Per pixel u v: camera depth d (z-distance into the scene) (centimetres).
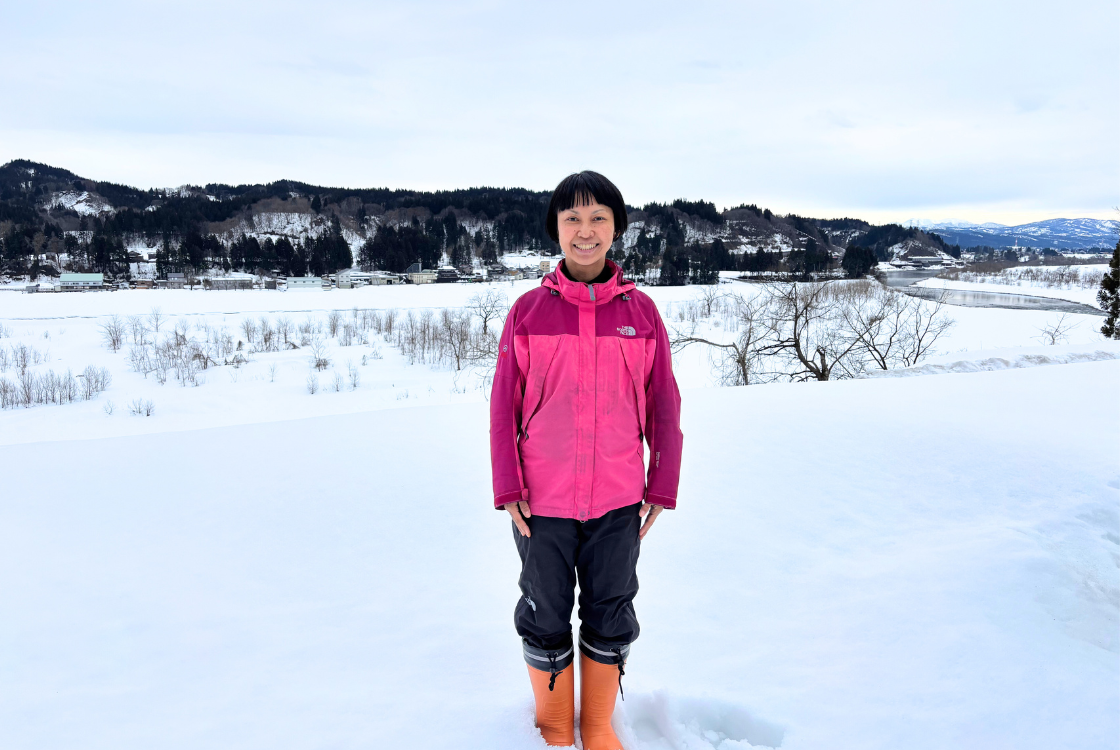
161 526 314
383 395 2483
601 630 160
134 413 2298
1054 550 258
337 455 430
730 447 423
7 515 331
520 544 163
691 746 164
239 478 385
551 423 151
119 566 271
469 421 536
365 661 200
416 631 217
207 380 2858
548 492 153
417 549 285
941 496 329
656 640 210
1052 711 172
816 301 1595
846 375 1631
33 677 195
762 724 172
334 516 323
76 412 2322
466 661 199
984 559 252
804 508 321
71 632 220
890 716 173
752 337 1669
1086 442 405
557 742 163
